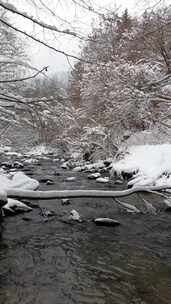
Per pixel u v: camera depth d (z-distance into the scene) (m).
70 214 9.88
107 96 17.95
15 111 5.70
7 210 9.53
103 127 20.09
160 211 10.71
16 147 9.10
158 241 7.94
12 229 8.50
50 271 6.20
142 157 17.55
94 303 5.06
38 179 16.34
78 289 5.51
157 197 12.52
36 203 11.28
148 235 8.37
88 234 8.34
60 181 16.00
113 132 20.38
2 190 7.29
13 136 8.00
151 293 5.39
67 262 6.63
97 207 11.10
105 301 5.13
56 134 6.58
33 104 5.28
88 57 5.04
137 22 15.25
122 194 8.00
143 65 16.92
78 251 7.21
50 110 5.41
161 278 5.94
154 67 17.53
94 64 5.07
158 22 14.48
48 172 19.59
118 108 17.55
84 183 15.41
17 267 6.35
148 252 7.21
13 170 19.73
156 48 16.75
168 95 17.70
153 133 20.45
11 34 6.04
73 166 22.56
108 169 19.45
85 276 6.01
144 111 17.06
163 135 20.30
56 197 7.45
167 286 5.64
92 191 7.68
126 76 16.52
